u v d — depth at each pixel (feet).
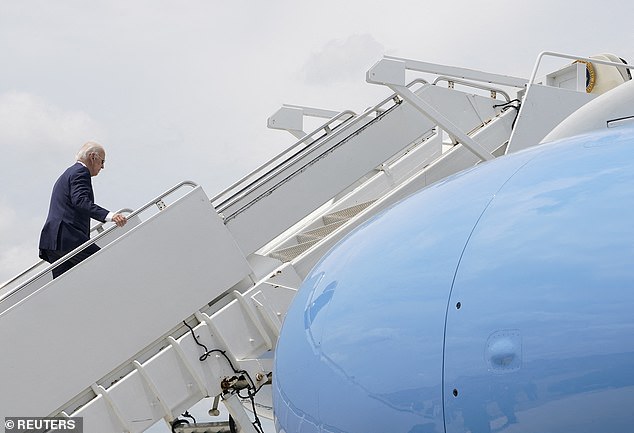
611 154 8.22
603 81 30.58
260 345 22.38
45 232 23.31
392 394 8.20
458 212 8.89
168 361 21.65
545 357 7.04
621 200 7.48
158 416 21.50
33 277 23.29
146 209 23.09
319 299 10.12
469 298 7.82
